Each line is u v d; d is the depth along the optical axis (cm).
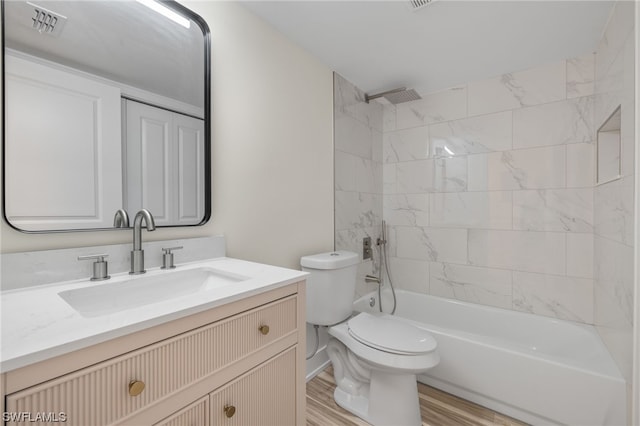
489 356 158
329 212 207
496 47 181
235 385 81
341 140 219
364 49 185
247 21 148
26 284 81
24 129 83
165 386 66
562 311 195
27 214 83
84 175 94
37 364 49
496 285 220
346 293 179
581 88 189
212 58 133
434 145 246
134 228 100
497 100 219
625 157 127
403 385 143
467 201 231
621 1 132
